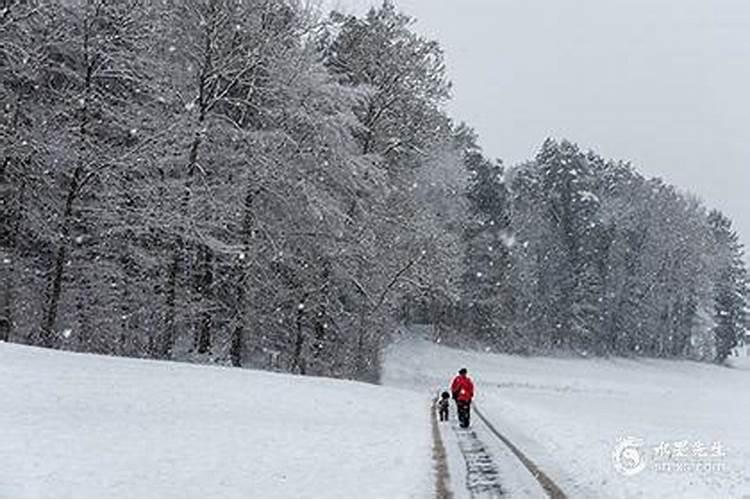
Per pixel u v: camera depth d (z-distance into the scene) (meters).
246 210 34.06
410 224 43.81
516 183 106.69
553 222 101.44
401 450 17.20
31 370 22.59
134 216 31.44
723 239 133.75
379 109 42.00
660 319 111.44
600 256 101.75
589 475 14.98
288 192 35.38
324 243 37.97
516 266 91.94
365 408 26.89
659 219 113.56
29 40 29.83
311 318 40.66
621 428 27.73
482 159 87.31
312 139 36.00
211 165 34.06
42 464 13.34
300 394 27.33
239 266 34.84
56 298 30.28
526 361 80.06
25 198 31.17
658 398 61.47
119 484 12.45
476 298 81.31
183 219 30.91
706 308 121.50
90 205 31.47
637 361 99.50
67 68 31.50
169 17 32.91
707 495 13.49
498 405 34.09
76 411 19.17
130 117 32.72
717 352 123.38
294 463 15.06
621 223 110.56
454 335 79.50
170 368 27.48
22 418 17.36
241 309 35.34
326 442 18.06
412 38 42.59
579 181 103.19
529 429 23.41
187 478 13.21
